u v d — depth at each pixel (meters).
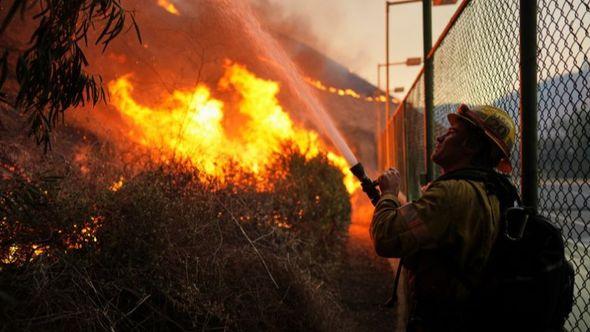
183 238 3.52
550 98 2.24
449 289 1.83
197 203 3.98
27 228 2.83
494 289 1.75
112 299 2.88
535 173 2.19
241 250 3.87
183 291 3.24
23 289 2.62
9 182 2.75
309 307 3.98
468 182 1.91
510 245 1.76
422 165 6.63
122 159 4.48
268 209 5.13
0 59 2.17
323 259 5.90
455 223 1.83
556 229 1.77
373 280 6.55
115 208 3.31
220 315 3.23
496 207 1.85
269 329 3.63
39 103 2.31
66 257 2.86
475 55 3.38
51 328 2.55
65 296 2.66
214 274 3.52
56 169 3.62
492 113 2.06
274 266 4.02
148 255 3.24
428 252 1.90
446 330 1.82
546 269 1.69
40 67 2.14
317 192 6.58
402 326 4.77
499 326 1.74
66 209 3.03
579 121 2.11
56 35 2.20
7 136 4.10
